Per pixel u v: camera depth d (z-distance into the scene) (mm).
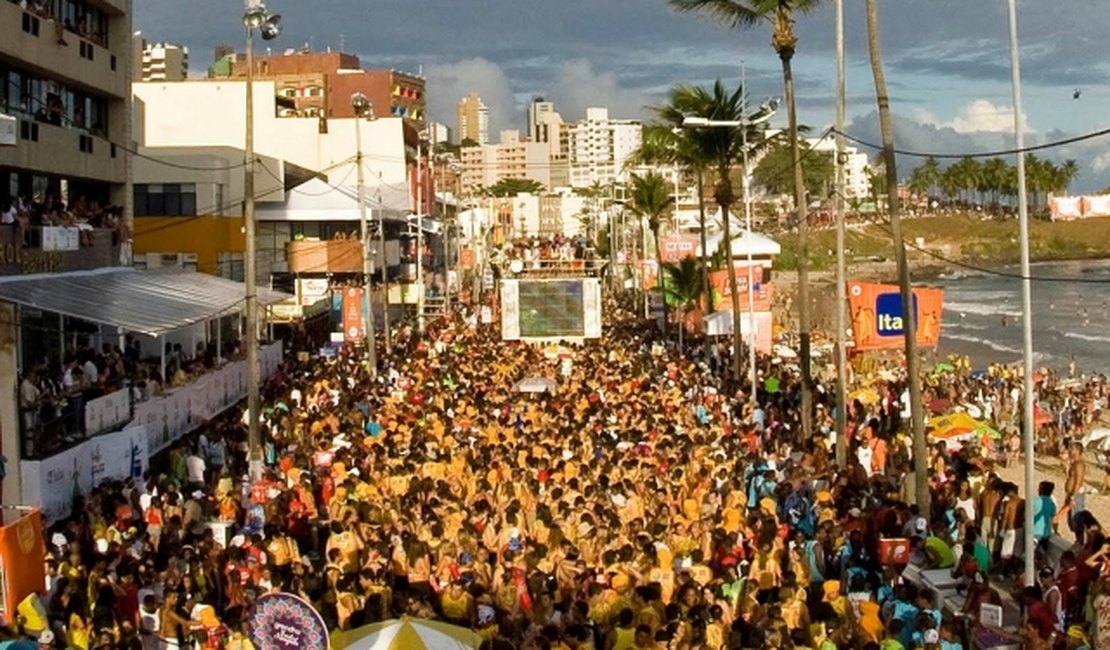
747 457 27141
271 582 17984
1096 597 16422
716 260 63312
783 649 14555
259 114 85188
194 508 22875
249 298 29406
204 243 54750
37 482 23703
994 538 22375
